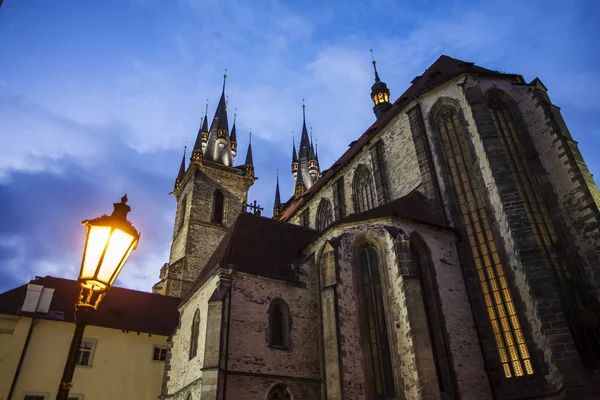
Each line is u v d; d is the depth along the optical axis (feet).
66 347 119.55
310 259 104.73
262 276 97.30
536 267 82.48
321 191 165.27
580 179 92.53
